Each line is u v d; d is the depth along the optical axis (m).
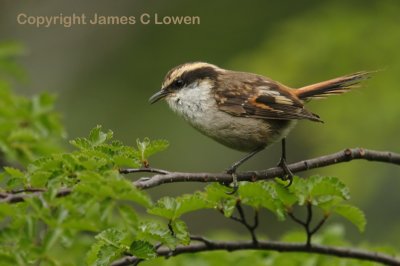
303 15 18.77
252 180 7.38
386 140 16.78
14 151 9.30
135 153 6.28
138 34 19.86
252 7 19.83
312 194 7.16
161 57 19.44
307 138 17.16
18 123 9.77
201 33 19.62
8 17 19.30
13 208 5.44
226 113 8.81
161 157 17.58
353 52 17.69
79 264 7.34
